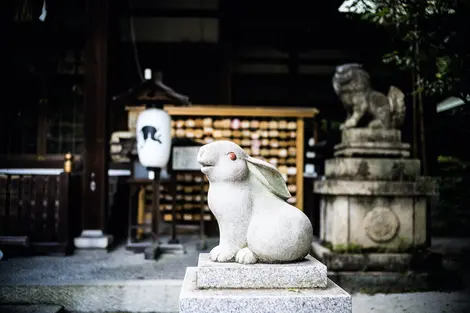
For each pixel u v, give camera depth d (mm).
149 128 7559
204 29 13336
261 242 3361
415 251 6504
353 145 6793
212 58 13172
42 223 8023
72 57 12539
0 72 10320
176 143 8695
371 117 7062
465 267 7613
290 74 13867
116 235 10469
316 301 3096
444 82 5711
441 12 5551
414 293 6086
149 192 10898
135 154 8289
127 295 5703
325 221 7238
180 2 13055
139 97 7703
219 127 10703
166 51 13211
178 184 10758
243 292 3180
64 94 12234
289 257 3387
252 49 13992
